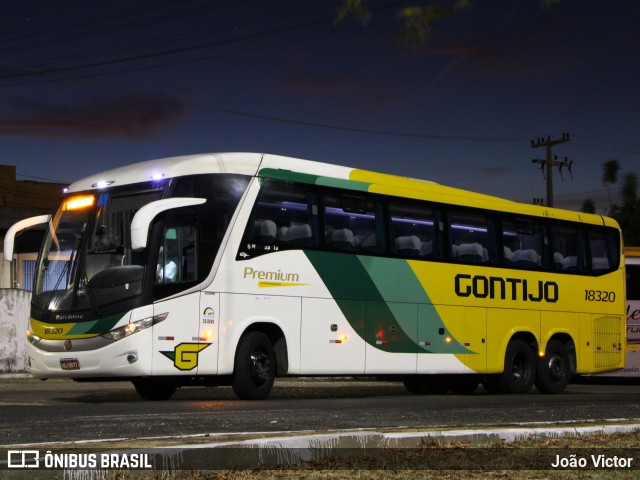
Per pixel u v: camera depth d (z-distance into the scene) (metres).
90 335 14.36
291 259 16.06
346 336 16.83
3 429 10.15
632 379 32.25
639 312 28.56
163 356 14.31
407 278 18.11
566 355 21.52
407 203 18.42
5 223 33.88
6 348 25.16
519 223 20.84
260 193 15.71
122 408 13.21
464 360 19.11
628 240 31.80
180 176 14.86
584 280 22.14
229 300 15.10
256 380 15.44
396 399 17.27
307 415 12.32
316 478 7.96
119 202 15.12
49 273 15.32
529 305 20.72
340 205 17.09
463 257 19.41
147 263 14.37
